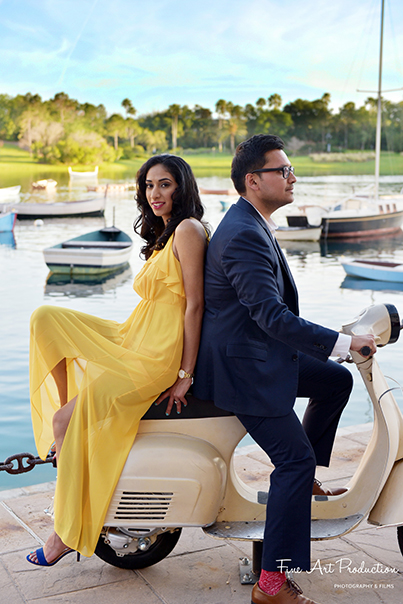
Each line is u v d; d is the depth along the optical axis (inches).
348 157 4389.8
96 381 82.1
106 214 1501.0
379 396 84.2
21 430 231.8
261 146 80.3
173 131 4471.0
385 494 86.9
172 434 83.8
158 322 85.0
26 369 307.3
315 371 91.4
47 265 658.2
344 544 102.1
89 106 4279.0
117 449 81.5
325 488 92.6
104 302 515.2
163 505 81.6
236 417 84.1
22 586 88.4
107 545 91.2
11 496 119.6
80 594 86.7
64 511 80.5
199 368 82.4
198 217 87.5
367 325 82.7
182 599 85.7
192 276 82.4
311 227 1039.6
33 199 2175.2
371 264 637.9
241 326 79.7
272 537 77.7
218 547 101.0
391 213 1075.9
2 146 4099.4
